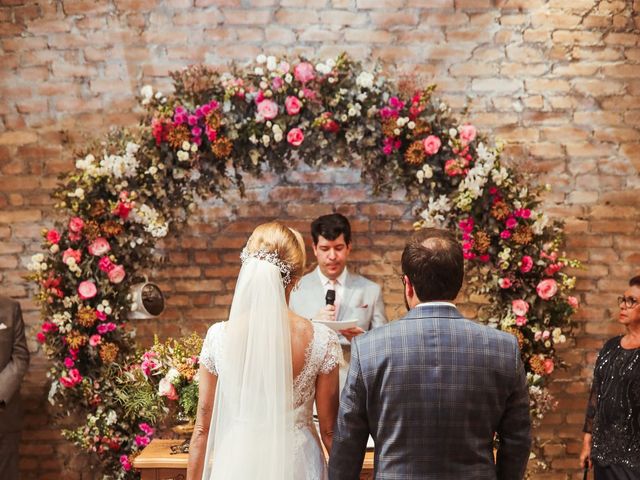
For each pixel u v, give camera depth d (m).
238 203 4.11
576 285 4.13
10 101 4.04
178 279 4.13
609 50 4.05
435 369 1.98
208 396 2.38
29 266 3.59
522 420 2.04
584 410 4.16
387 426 2.00
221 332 2.36
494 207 3.63
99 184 3.60
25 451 4.11
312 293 3.82
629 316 3.43
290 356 2.29
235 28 4.01
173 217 3.75
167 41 4.02
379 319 3.83
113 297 3.67
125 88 4.03
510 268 3.72
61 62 4.02
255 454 2.24
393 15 4.02
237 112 3.54
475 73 4.05
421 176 3.58
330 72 3.54
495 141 3.84
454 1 4.02
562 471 4.16
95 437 3.67
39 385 4.10
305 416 2.37
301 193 4.10
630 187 4.10
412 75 3.86
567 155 4.08
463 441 1.96
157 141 3.54
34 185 4.06
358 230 4.11
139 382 3.37
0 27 4.01
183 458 3.00
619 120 4.07
